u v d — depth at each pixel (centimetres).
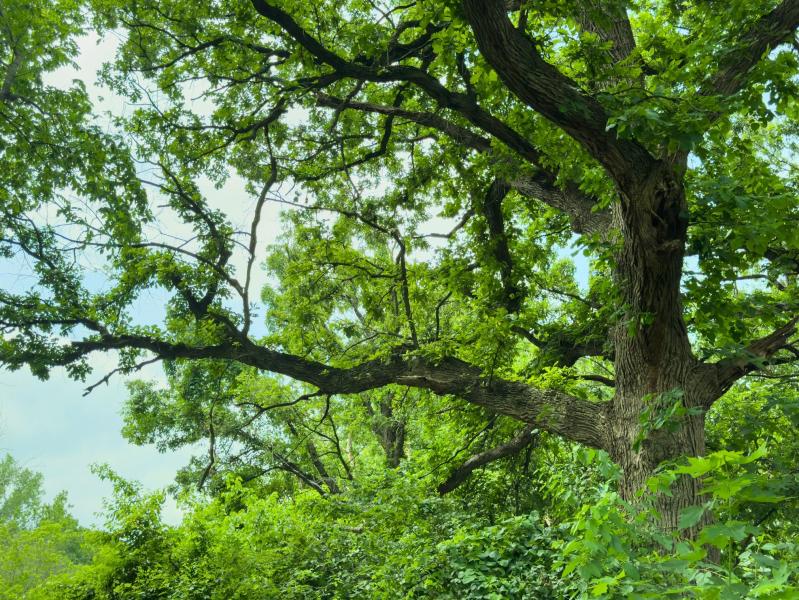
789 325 918
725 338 1009
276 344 1348
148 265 1186
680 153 755
